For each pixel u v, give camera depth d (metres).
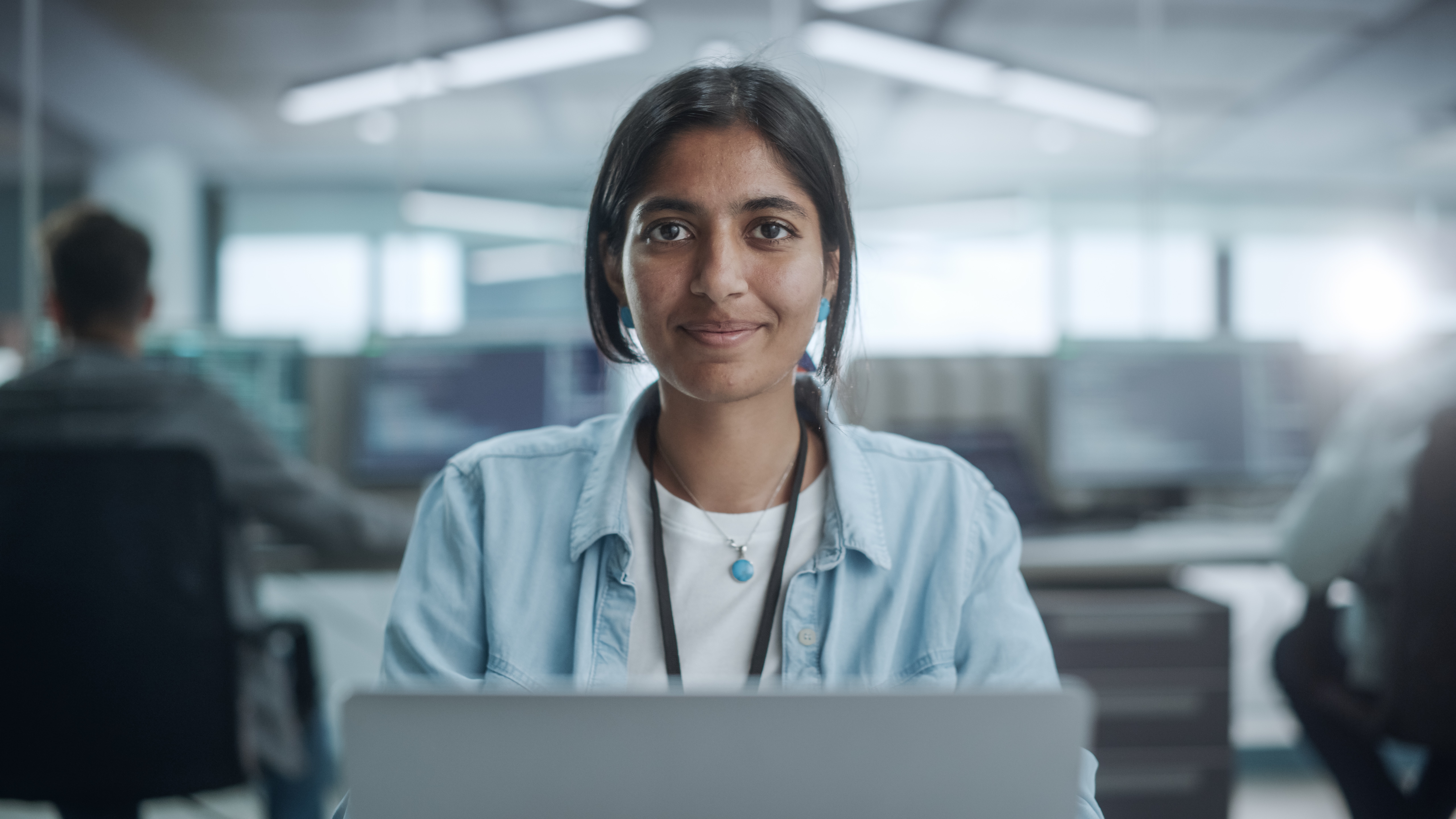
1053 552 1.77
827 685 0.72
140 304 1.72
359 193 5.58
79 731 1.39
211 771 1.42
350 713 0.45
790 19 3.42
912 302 4.28
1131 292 4.80
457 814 0.46
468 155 5.49
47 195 5.46
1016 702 0.45
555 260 5.46
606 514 0.75
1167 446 2.28
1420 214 5.80
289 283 5.58
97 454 1.38
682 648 0.73
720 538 0.75
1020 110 5.16
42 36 4.27
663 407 0.76
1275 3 3.96
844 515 0.75
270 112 5.14
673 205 0.67
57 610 1.38
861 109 5.14
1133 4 3.98
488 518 0.77
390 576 1.95
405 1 3.95
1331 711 1.64
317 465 2.31
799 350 0.70
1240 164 5.77
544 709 0.45
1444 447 1.41
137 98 4.92
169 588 1.40
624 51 3.54
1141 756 1.68
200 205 5.63
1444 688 1.45
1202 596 1.78
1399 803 1.62
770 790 0.45
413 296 4.69
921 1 3.97
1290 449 2.30
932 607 0.76
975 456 2.15
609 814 0.45
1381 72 4.56
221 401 1.71
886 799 0.45
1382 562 1.61
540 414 2.29
